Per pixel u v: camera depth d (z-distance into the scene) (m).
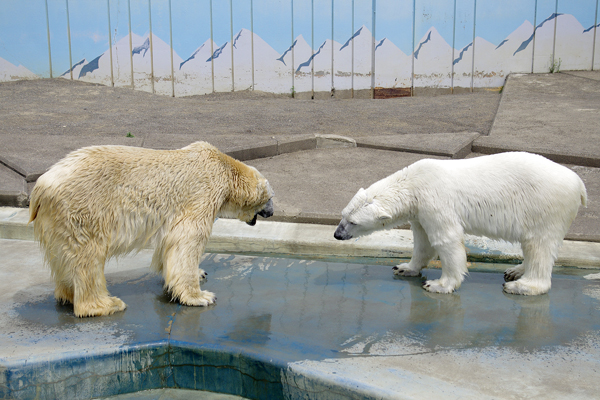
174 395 2.79
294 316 3.14
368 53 11.08
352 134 7.48
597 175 5.63
